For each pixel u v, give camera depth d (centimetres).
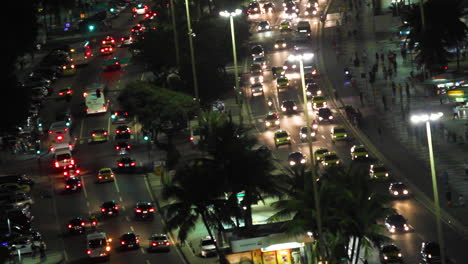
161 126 15738
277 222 9488
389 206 11825
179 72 16525
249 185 9856
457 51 17175
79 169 15512
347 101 17312
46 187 14675
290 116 16925
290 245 8956
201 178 9744
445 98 16000
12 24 18488
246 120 16962
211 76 17238
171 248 11400
